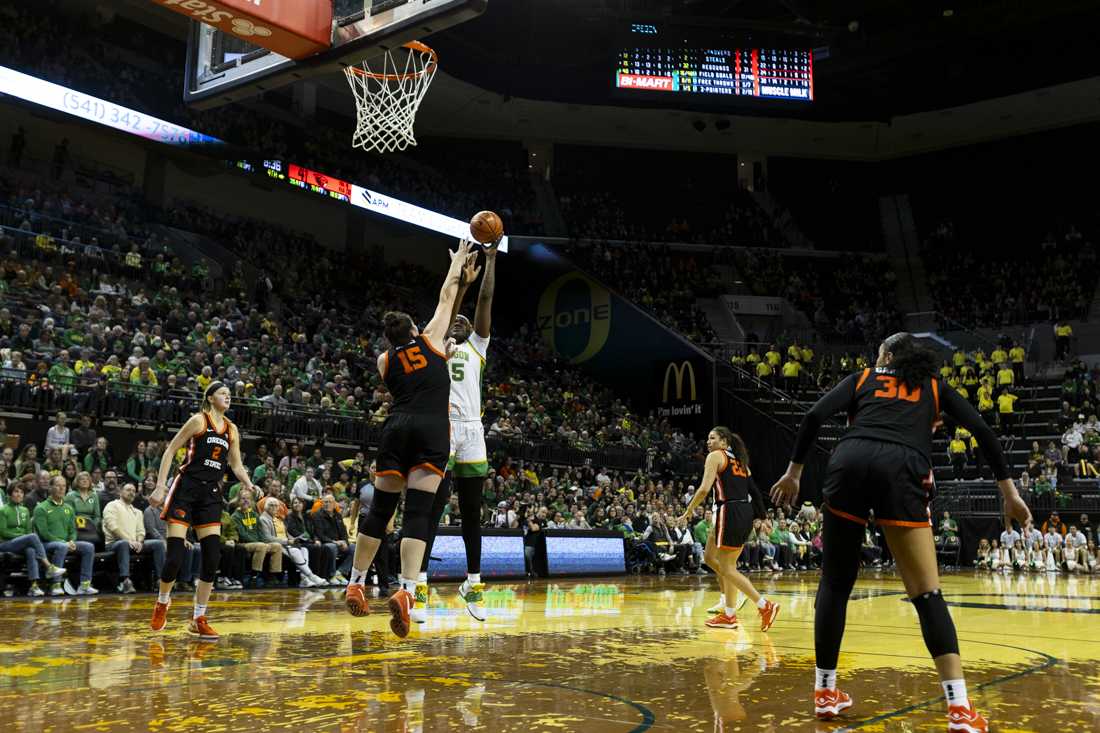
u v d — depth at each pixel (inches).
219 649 188.4
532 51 1167.6
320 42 373.4
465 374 240.4
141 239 902.4
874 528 873.5
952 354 1218.6
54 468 467.2
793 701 132.3
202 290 873.5
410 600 171.8
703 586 498.6
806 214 1488.7
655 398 1088.8
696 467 953.5
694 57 1162.6
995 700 136.7
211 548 220.1
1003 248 1381.6
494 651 187.9
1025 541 782.5
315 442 681.0
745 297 1309.1
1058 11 1071.6
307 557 477.7
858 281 1379.2
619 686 144.3
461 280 190.7
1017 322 1259.8
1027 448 996.6
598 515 717.3
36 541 377.7
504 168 1369.3
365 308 1057.5
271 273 995.3
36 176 904.3
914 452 125.0
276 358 762.2
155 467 518.9
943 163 1485.0
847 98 1232.8
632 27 1148.5
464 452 238.5
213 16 350.3
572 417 981.2
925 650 197.2
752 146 1477.6
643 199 1445.6
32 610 294.5
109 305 725.3
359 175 1131.3
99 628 232.5
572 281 1194.6
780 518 817.5
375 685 142.9
